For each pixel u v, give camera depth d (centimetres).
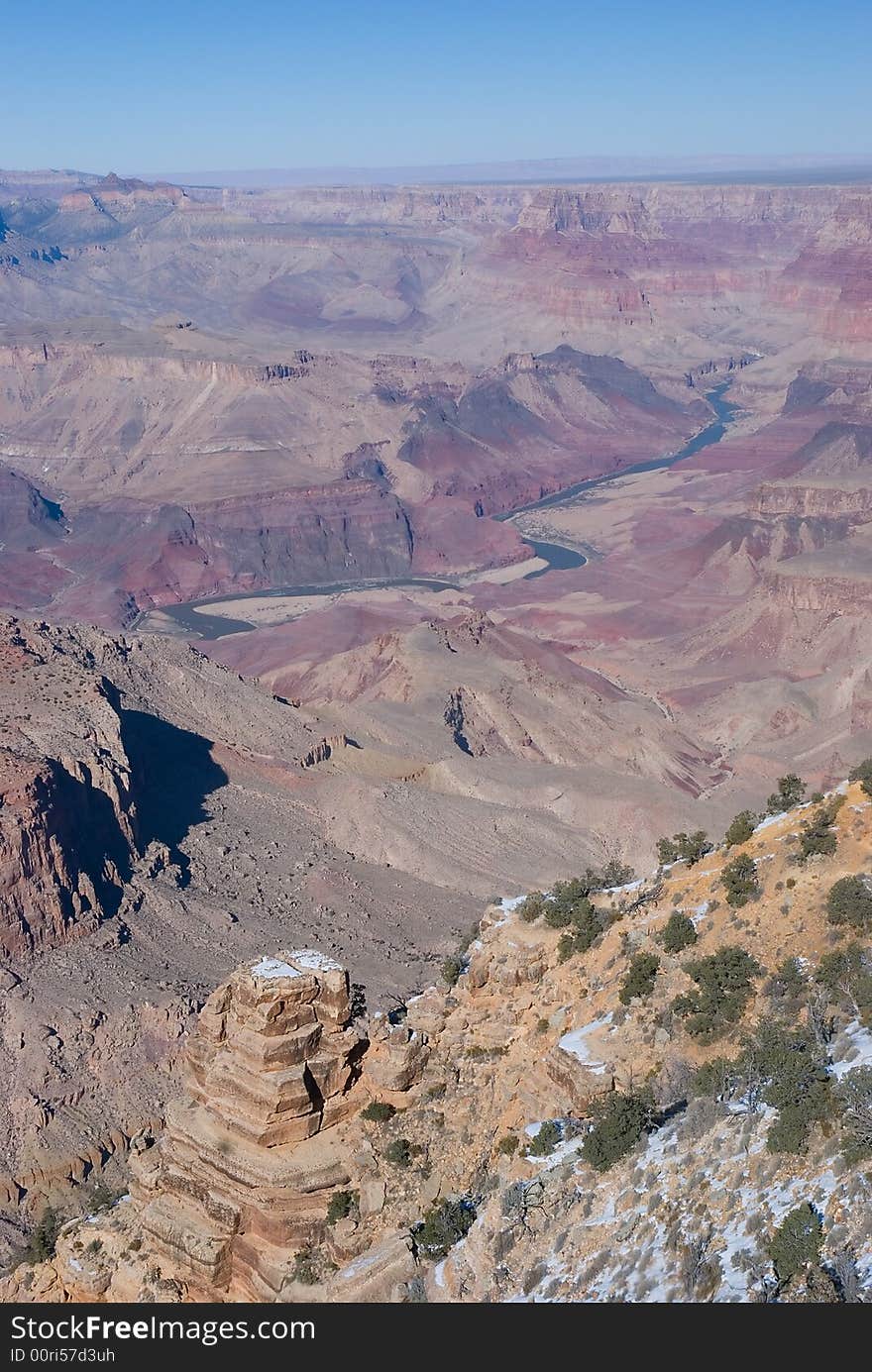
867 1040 4900
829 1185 4288
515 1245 4794
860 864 5753
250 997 5575
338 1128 5547
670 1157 4778
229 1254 5331
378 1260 4962
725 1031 5291
